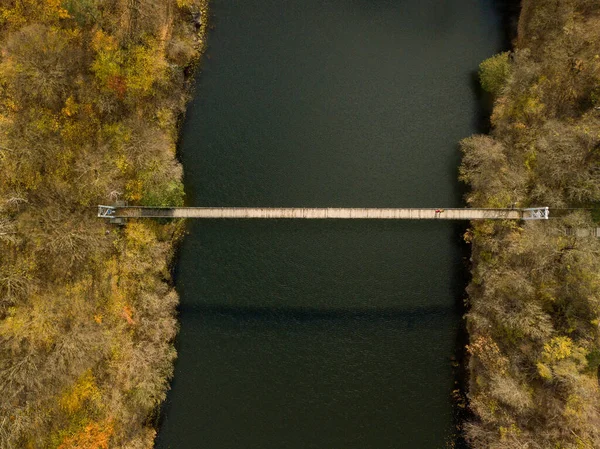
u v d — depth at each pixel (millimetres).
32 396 21406
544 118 23562
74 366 22203
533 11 24859
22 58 21938
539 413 21188
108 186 23469
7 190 21922
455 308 25406
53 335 22094
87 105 23125
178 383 25141
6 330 21359
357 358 25250
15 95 22047
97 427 22281
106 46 23156
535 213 23109
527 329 21531
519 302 22328
